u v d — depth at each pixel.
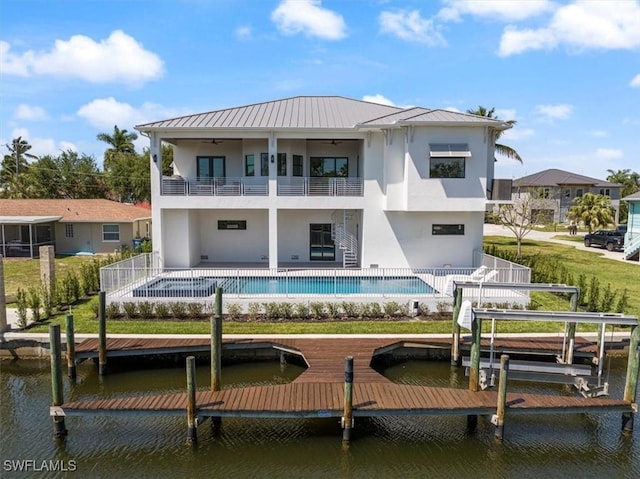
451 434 9.98
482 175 20.34
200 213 24.73
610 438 9.95
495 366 12.32
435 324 15.39
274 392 10.25
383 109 25.28
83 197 53.31
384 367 13.45
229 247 25.00
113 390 12.20
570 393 11.93
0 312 14.35
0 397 11.62
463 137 20.22
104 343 12.67
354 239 23.28
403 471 8.84
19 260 28.89
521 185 58.72
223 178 24.55
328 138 21.75
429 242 22.28
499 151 39.28
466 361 12.82
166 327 14.96
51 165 51.88
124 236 31.94
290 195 22.38
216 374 10.57
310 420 10.33
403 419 10.48
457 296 13.10
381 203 22.03
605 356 13.99
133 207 35.47
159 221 22.00
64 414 9.56
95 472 8.70
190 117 22.97
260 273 21.16
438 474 8.77
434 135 20.20
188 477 8.59
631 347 10.13
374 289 18.75
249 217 24.83
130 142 61.66
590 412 9.94
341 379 10.95
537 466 9.01
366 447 9.48
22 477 8.52
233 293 17.50
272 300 16.80
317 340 13.65
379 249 22.27
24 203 32.81
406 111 22.77
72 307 17.69
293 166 24.30
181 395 10.27
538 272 21.56
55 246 31.66
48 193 50.88
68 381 12.46
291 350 13.12
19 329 14.83
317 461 9.07
